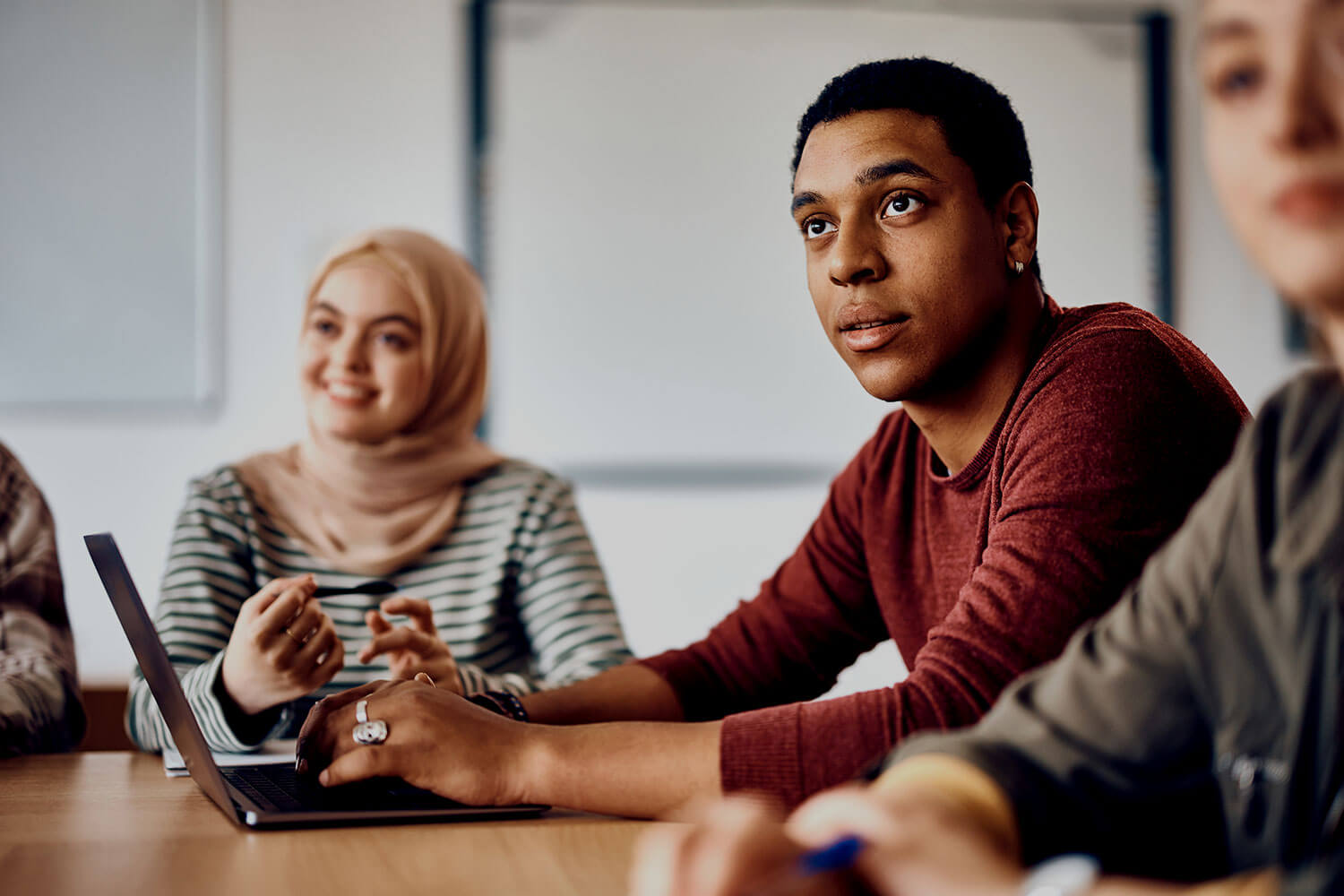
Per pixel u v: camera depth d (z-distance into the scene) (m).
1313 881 0.42
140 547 2.75
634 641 2.83
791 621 1.27
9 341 2.75
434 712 0.89
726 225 2.87
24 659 1.42
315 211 2.81
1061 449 0.88
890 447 1.22
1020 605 0.82
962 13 2.90
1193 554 0.58
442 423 1.90
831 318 1.03
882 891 0.44
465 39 2.83
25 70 2.78
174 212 2.79
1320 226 0.48
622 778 0.83
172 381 2.77
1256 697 0.56
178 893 0.64
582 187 2.85
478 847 0.76
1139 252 2.92
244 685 1.28
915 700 0.80
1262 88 0.49
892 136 0.98
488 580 1.79
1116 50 2.92
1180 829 0.57
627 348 2.86
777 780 0.80
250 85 2.81
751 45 2.88
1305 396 0.55
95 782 1.05
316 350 1.84
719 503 2.87
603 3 2.85
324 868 0.70
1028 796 0.53
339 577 1.76
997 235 1.01
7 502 1.56
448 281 1.91
